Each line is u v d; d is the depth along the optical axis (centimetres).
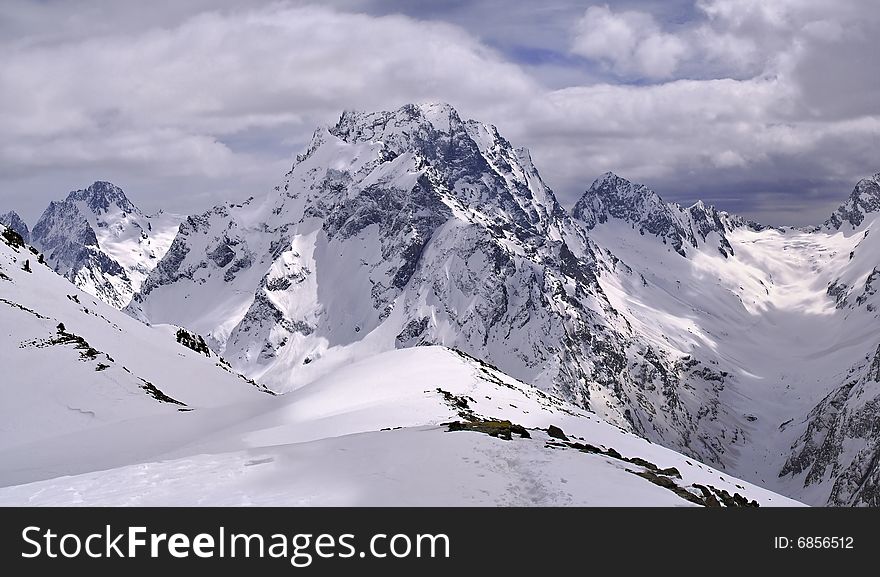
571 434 6938
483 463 3145
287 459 3309
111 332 10350
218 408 7850
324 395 7862
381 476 2964
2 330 7975
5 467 5312
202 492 2927
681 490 3138
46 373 7400
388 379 8375
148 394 7600
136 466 3406
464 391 7825
